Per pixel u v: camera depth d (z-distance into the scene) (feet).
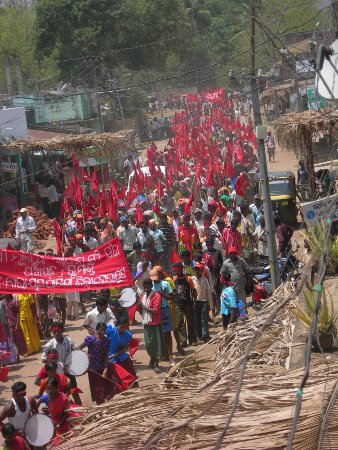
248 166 126.00
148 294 48.39
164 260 72.02
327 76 19.72
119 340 42.57
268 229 53.31
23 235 86.94
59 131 143.54
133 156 140.26
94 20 192.44
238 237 65.77
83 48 192.75
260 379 26.66
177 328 51.08
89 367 41.70
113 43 194.18
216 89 229.04
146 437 24.66
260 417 23.84
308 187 96.78
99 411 28.14
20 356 55.67
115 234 72.18
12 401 34.73
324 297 34.04
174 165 122.31
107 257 46.70
